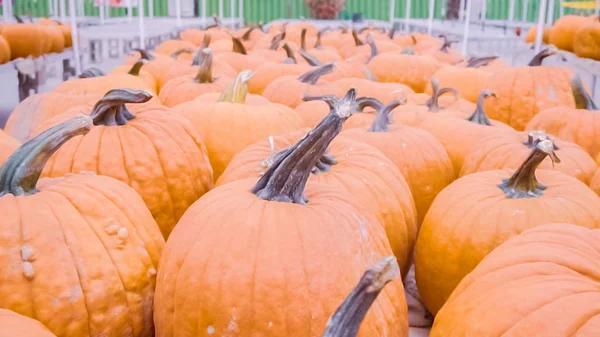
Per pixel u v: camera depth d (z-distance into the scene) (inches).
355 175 79.5
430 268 77.8
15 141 91.3
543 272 53.0
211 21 453.4
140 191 79.6
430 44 298.2
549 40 290.7
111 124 83.4
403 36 335.3
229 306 52.7
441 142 119.7
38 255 55.1
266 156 84.0
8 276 53.9
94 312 56.6
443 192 82.4
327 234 55.6
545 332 46.1
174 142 84.6
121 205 63.6
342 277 54.0
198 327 54.1
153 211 81.0
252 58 208.1
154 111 89.3
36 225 56.0
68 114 91.3
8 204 57.0
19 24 249.9
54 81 281.3
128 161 79.5
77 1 388.8
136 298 60.5
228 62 203.0
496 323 49.3
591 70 215.5
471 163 102.6
